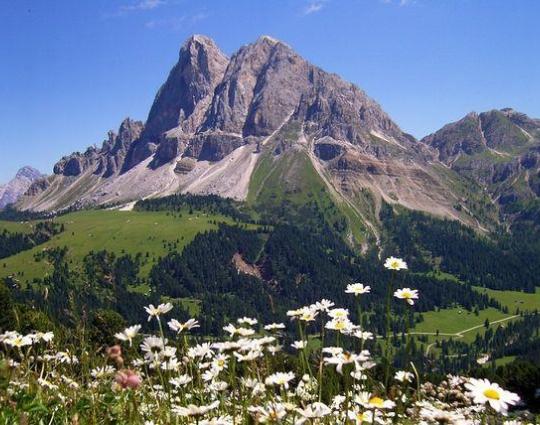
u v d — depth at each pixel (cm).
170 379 590
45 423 559
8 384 578
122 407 556
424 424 499
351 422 528
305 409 493
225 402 589
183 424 564
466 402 595
